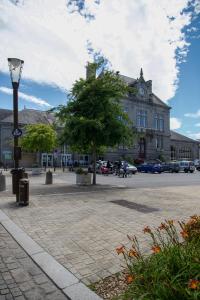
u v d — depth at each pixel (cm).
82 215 752
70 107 1501
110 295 332
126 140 1532
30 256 455
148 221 690
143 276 286
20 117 4466
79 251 480
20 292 344
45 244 516
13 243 527
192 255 300
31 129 2672
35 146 2614
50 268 407
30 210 809
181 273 272
